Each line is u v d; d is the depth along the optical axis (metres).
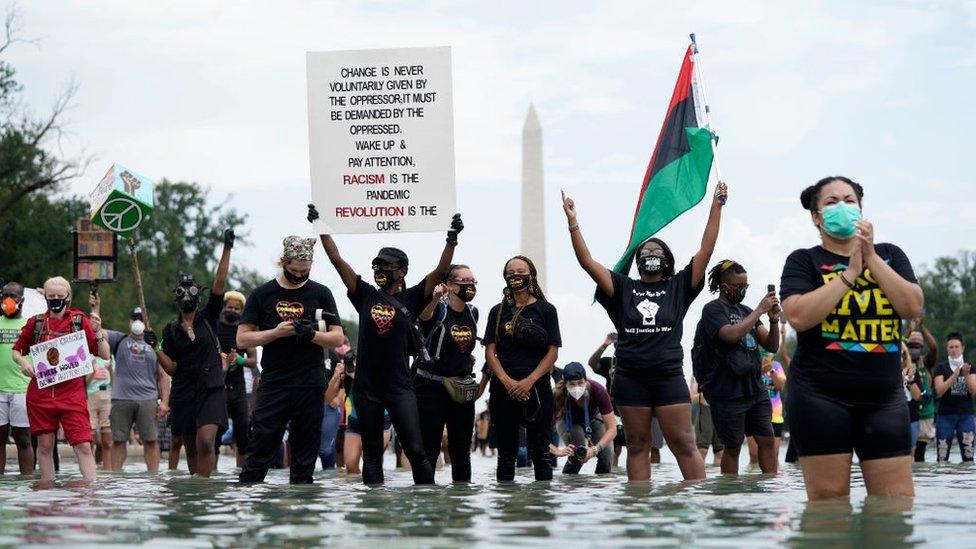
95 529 5.73
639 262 9.61
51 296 11.05
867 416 6.79
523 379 10.62
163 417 14.30
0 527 5.82
